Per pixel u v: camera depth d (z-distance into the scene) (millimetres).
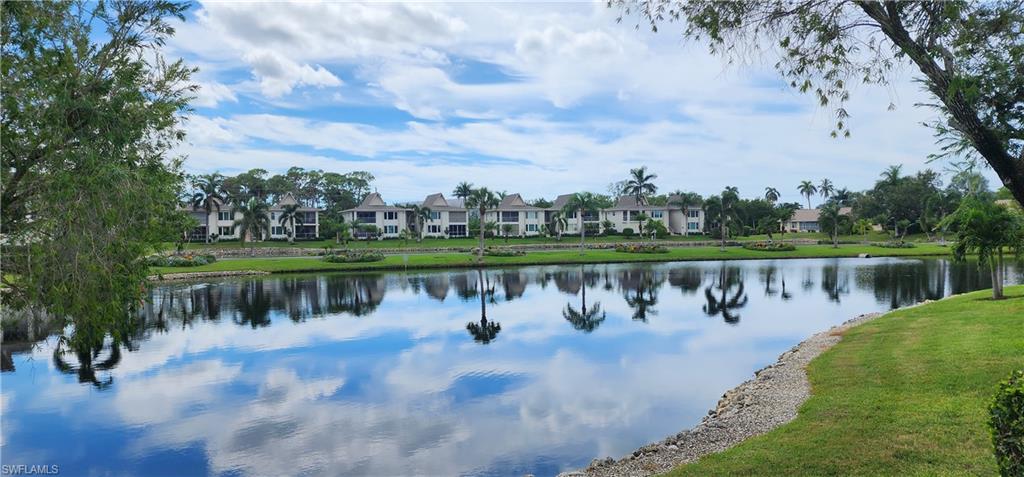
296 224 97250
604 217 115250
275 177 116062
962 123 6043
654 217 112562
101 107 6254
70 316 6574
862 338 18672
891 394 11328
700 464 8922
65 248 6098
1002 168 6016
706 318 30172
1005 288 28062
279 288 47719
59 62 6203
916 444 8477
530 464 11695
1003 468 5461
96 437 14047
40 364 21453
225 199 92375
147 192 6953
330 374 19828
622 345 23484
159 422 15055
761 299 37281
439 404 16031
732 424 11523
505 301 38812
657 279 51969
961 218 23375
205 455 12812
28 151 6105
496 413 15062
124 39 6852
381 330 28438
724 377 17891
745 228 109562
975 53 6027
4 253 6133
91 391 18047
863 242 95125
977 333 15750
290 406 16266
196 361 22047
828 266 62250
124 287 7297
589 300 38656
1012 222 21859
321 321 31453
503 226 106750
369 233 92375
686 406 15070
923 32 6168
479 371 19641
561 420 14320
